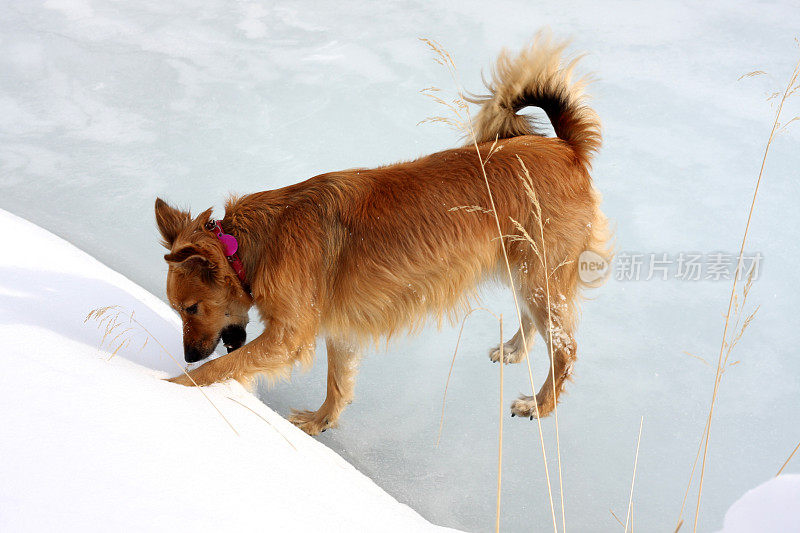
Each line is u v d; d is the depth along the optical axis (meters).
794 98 6.10
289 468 2.36
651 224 4.95
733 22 7.32
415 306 3.31
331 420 3.65
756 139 5.72
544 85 3.52
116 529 1.55
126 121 6.33
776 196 5.16
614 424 3.65
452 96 6.41
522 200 3.25
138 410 2.14
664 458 3.45
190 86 6.79
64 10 8.16
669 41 7.07
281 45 7.42
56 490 1.60
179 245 3.07
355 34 7.55
